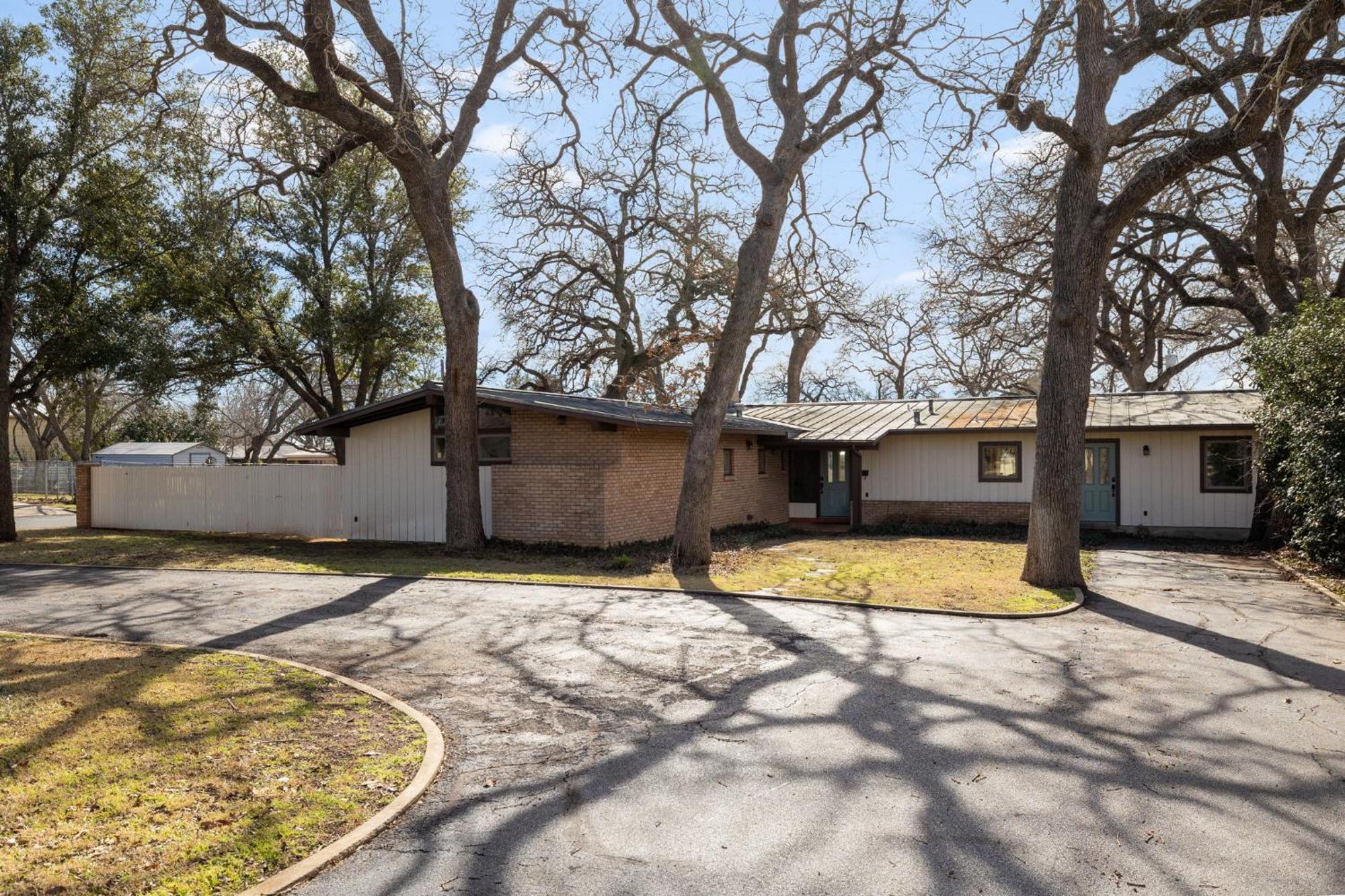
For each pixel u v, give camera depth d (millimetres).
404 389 38844
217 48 13227
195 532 22688
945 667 8070
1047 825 4668
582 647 8875
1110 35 13648
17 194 20062
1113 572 14867
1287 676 7770
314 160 21672
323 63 13656
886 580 13477
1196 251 26438
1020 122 12469
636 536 18750
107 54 20219
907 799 5023
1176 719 6512
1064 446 12602
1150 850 4387
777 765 5562
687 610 11008
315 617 10391
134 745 5609
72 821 4469
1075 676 7785
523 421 18641
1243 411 21141
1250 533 20031
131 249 23172
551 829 4617
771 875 4109
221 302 28453
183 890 3826
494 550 17375
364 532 20406
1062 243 12516
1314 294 16625
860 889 3977
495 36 16891
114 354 21953
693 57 15438
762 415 28250
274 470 21625
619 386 28844
